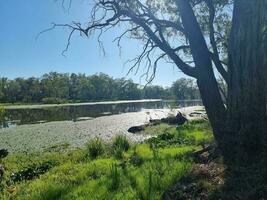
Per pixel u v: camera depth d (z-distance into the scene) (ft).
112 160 48.80
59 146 86.22
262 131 31.50
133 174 33.55
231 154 31.86
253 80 32.96
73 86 603.67
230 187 24.34
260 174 24.85
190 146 54.34
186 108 303.07
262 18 33.65
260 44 33.40
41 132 123.95
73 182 34.99
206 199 23.53
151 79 53.01
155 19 47.39
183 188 25.98
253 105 32.42
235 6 36.35
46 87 554.05
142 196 26.02
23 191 34.45
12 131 129.70
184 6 42.32
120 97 616.39
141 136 102.47
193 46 42.50
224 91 45.88
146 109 307.58
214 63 47.91
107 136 107.34
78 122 167.32
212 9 48.75
